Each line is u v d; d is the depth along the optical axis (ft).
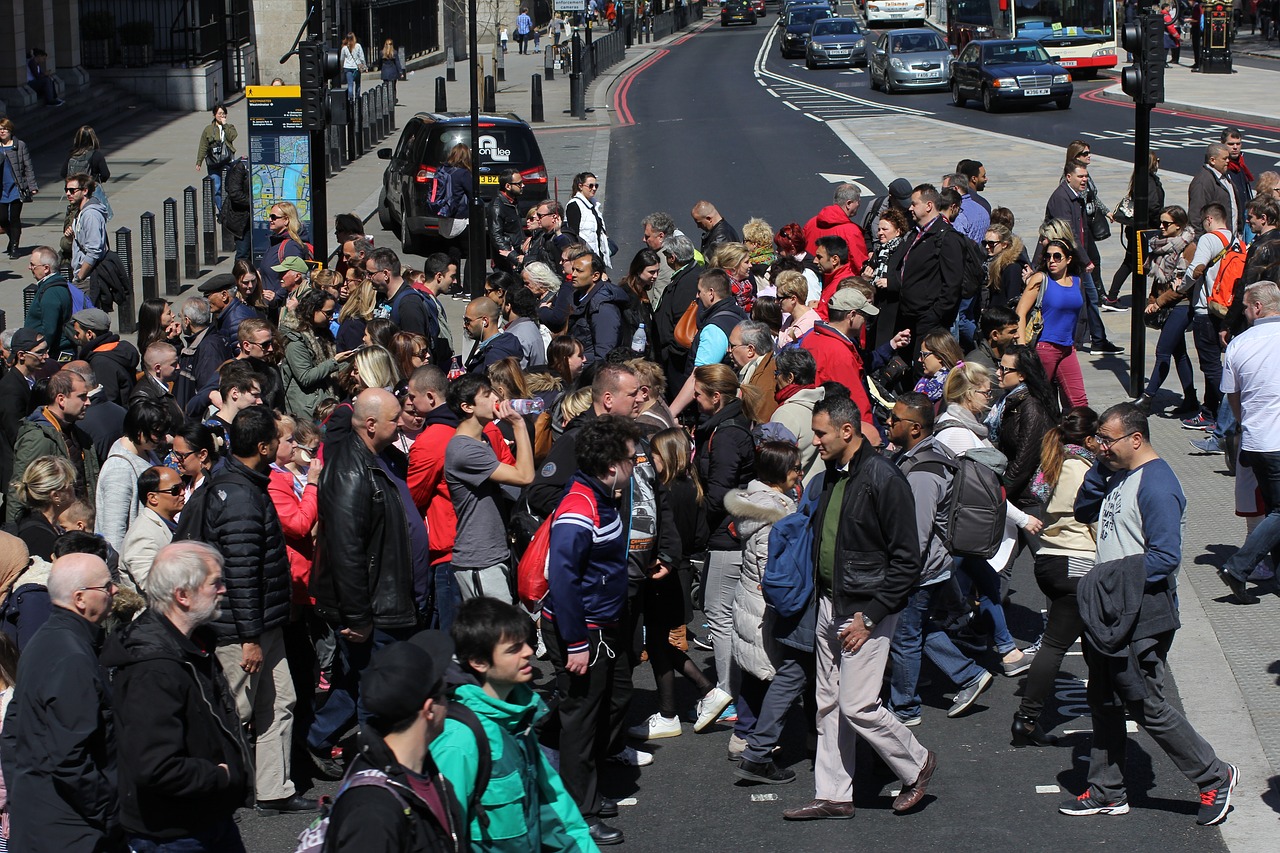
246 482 40.55
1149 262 84.53
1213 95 234.79
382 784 25.38
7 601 39.88
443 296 120.88
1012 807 41.73
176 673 30.76
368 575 42.16
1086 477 42.98
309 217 115.96
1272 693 47.70
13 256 128.26
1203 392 86.07
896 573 39.58
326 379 67.72
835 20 326.65
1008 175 157.48
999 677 51.72
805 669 43.19
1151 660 39.34
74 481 46.34
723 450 49.62
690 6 556.10
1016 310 70.54
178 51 229.45
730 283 66.44
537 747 31.50
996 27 293.23
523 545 51.16
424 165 130.31
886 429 68.69
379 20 309.83
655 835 40.88
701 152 189.67
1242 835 39.24
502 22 407.03
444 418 47.39
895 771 41.24
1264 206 73.77
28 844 31.89
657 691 52.49
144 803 30.73
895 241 75.97
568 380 61.72
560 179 172.04
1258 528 53.31
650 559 44.39
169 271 116.78
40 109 188.75
